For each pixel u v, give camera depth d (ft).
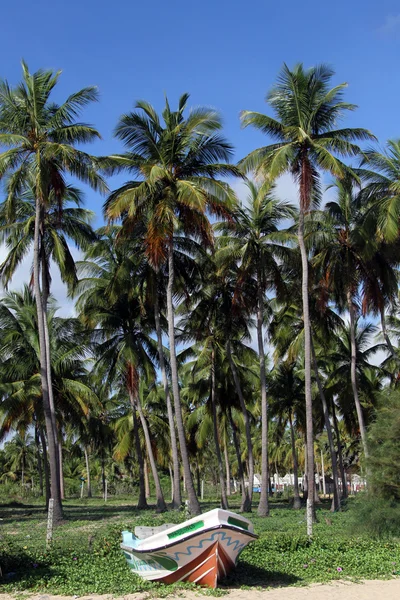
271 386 153.58
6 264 99.09
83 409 119.55
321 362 148.05
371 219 97.25
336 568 50.42
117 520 97.96
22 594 41.42
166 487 263.70
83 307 122.11
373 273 106.73
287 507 148.25
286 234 101.24
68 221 104.27
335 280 107.65
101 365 127.24
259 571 48.24
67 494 263.90
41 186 86.84
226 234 109.81
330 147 88.02
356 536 66.59
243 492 127.65
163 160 90.79
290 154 83.71
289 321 131.75
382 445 72.23
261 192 88.79
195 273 106.73
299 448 260.42
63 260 96.02
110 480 280.51
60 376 121.49
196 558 42.09
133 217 90.33
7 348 117.70
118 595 41.04
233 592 42.27
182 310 127.65
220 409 154.30
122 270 109.50
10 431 127.34
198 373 136.36
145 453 189.26
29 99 91.09
